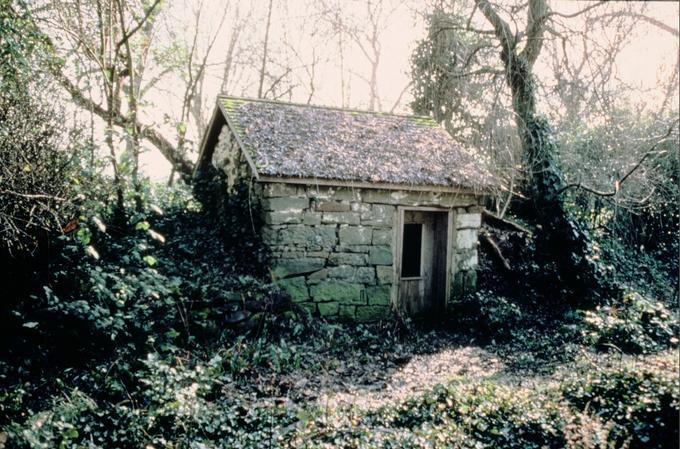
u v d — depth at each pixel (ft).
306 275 26.71
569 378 19.43
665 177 31.40
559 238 33.01
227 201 30.99
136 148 25.23
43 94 20.34
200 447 14.24
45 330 18.34
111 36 26.71
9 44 19.21
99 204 22.47
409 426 16.02
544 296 32.78
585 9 22.94
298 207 26.50
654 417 13.84
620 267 35.83
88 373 17.94
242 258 27.81
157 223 30.96
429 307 31.04
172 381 16.70
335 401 18.35
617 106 29.53
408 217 30.53
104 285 19.13
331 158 27.53
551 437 14.39
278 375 20.66
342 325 27.12
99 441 14.24
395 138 32.12
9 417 14.53
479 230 36.22
